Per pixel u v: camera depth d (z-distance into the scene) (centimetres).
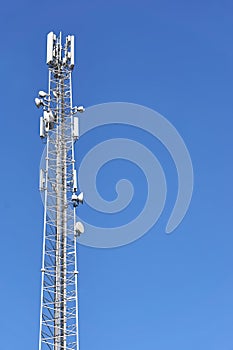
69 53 6084
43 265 5144
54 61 6050
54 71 6006
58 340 4916
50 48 6075
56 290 5081
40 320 4934
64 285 5103
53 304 5031
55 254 5209
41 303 5003
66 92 5912
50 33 6138
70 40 6134
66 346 4916
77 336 4956
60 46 6128
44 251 5191
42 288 5066
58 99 5862
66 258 5212
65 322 4981
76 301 5066
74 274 5162
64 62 6050
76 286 5122
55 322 4978
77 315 5022
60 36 6159
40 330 4903
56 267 5166
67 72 6012
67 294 5088
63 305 5041
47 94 5844
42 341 4888
